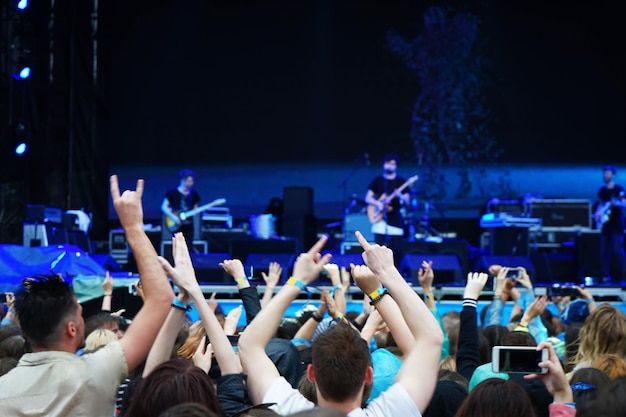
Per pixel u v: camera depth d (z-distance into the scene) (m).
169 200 15.31
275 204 16.64
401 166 18.80
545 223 16.20
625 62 18.88
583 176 18.75
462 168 18.72
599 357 4.29
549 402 3.62
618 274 15.11
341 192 18.83
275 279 4.94
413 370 2.99
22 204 16.02
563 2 18.94
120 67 18.86
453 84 18.88
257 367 3.09
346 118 18.98
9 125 15.56
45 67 17.30
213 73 19.09
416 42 18.98
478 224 18.50
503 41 18.92
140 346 2.94
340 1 19.09
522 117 18.81
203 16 19.14
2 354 4.54
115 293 7.19
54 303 2.93
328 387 2.81
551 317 6.95
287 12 19.20
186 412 2.12
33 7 16.39
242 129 19.05
